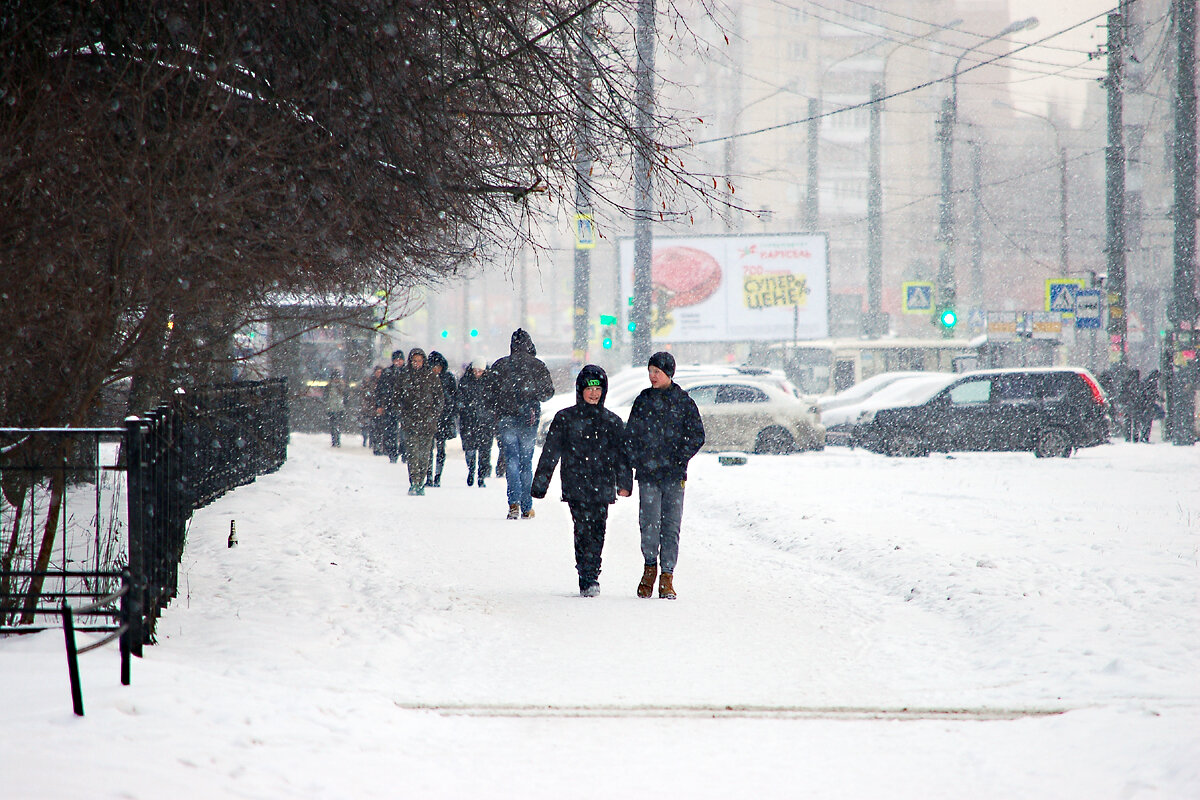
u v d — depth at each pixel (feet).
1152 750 65.10
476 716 76.23
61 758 56.18
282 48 101.35
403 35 100.73
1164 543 144.87
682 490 122.01
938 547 141.49
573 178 114.32
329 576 124.88
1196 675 83.51
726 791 61.46
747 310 652.48
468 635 101.09
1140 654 89.25
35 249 94.12
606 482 121.19
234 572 124.47
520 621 107.55
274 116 102.17
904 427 326.24
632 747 69.67
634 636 101.86
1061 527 161.68
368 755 64.95
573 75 107.24
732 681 86.22
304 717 70.33
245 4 96.89
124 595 77.46
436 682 84.79
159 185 96.32
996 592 113.60
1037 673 87.56
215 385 176.45
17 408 100.37
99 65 98.94
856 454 329.93
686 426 121.39
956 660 93.91
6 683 71.20
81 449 105.60
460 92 108.17
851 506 189.57
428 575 130.41
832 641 100.68
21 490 97.50
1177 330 370.94
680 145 112.68
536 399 184.55
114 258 97.60
